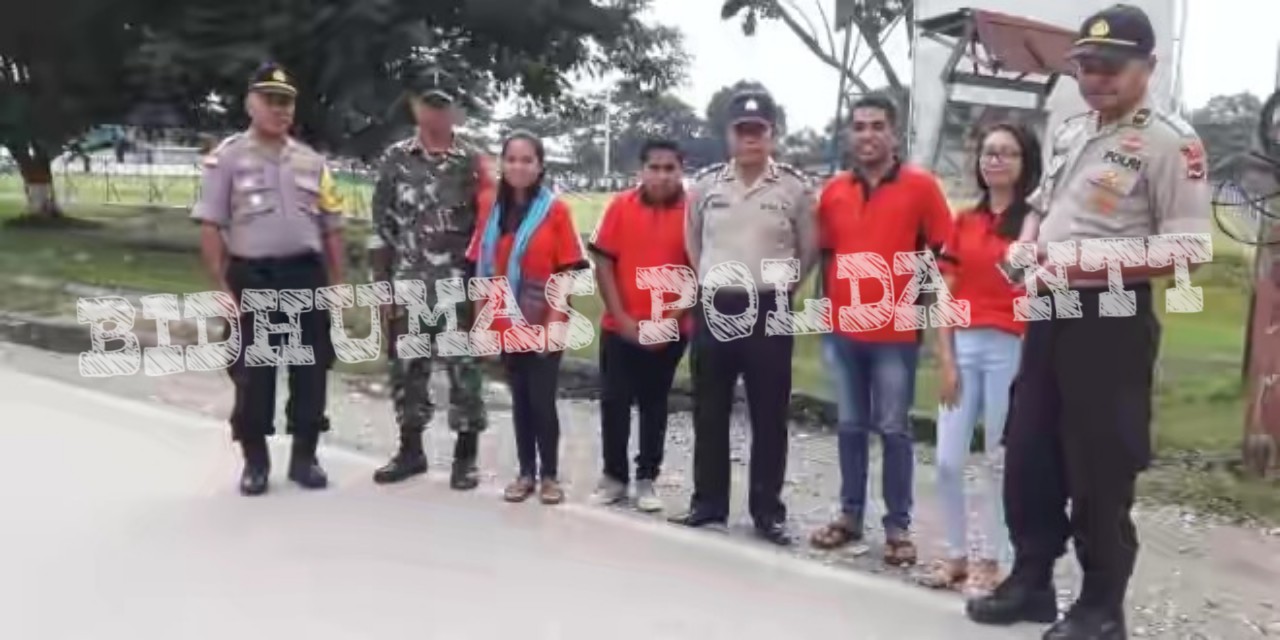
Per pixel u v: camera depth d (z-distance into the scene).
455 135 5.29
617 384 5.18
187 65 14.02
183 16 14.12
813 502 5.38
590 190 9.82
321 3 13.48
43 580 4.12
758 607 3.99
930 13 8.10
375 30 13.44
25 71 17.17
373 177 8.27
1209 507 5.36
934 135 8.06
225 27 13.77
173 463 5.71
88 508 4.95
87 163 24.91
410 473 5.53
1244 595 4.23
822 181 4.72
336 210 5.30
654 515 5.10
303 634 3.71
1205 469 5.96
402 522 4.86
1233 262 8.87
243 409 5.16
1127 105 3.45
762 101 4.53
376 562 4.37
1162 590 4.27
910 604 4.04
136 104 16.62
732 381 4.80
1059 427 3.66
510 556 4.47
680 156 4.97
